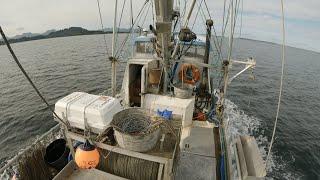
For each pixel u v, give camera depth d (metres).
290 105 21.59
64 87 22.81
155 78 7.05
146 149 3.55
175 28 7.08
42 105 17.91
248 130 14.66
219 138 6.52
